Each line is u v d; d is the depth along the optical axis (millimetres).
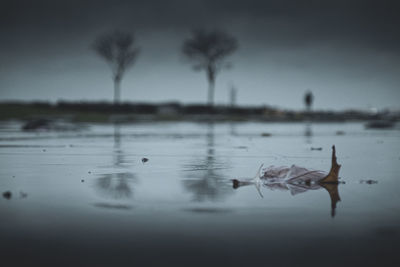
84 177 18531
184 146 37969
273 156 28922
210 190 15305
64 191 14930
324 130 77188
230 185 16516
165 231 9820
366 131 73875
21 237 9375
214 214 11477
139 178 18312
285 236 9469
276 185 16609
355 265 7785
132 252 8430
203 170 21266
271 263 7844
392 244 8922
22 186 16031
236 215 11359
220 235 9516
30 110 133625
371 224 10469
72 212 11648
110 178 18266
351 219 10953
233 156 28781
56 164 23594
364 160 26625
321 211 11875
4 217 11102
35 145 38188
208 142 43719
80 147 36000
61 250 8539
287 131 72500
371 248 8680
